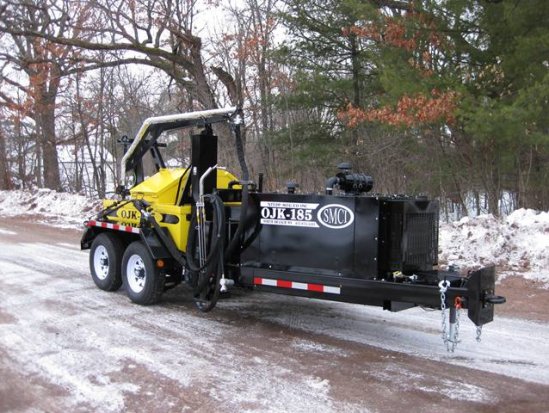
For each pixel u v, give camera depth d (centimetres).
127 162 867
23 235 1416
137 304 753
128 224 797
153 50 2078
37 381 478
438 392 471
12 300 752
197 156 714
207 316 703
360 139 1833
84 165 3150
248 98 2077
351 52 1912
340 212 589
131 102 2677
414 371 520
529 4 1215
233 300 794
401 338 623
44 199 2105
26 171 3098
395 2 1505
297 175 2019
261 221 645
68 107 2833
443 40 1346
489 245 1046
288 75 2005
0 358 531
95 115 2762
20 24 2194
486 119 1159
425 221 600
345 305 772
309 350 577
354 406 441
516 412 436
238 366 525
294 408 435
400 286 550
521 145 1310
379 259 571
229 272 681
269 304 773
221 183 767
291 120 2075
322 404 443
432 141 1560
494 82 1306
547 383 495
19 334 605
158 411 425
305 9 1877
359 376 505
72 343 579
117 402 439
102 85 2667
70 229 1554
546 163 1459
